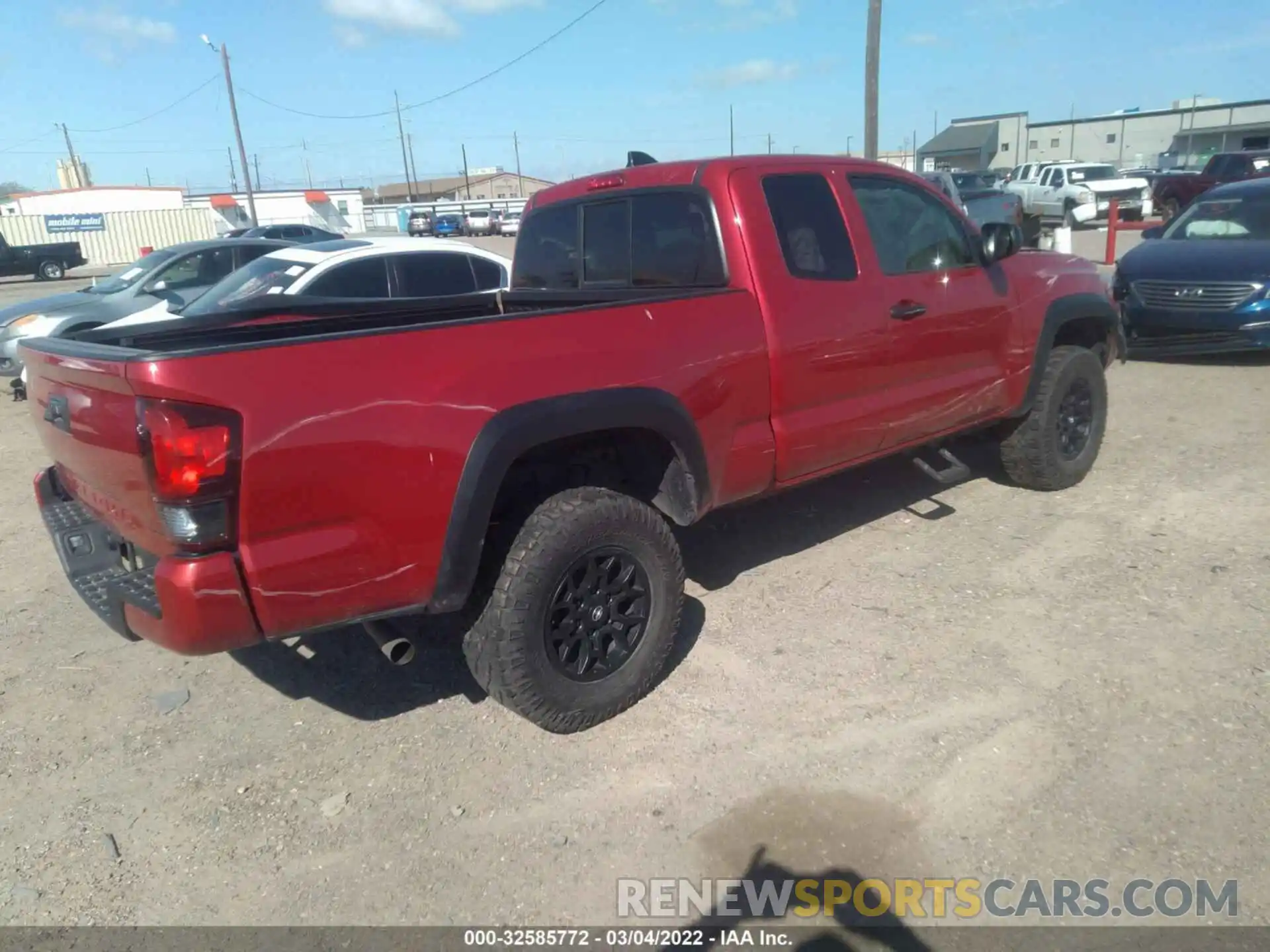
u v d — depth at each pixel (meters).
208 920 2.78
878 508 5.71
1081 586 4.54
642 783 3.29
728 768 3.33
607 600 3.59
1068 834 2.93
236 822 3.20
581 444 3.75
